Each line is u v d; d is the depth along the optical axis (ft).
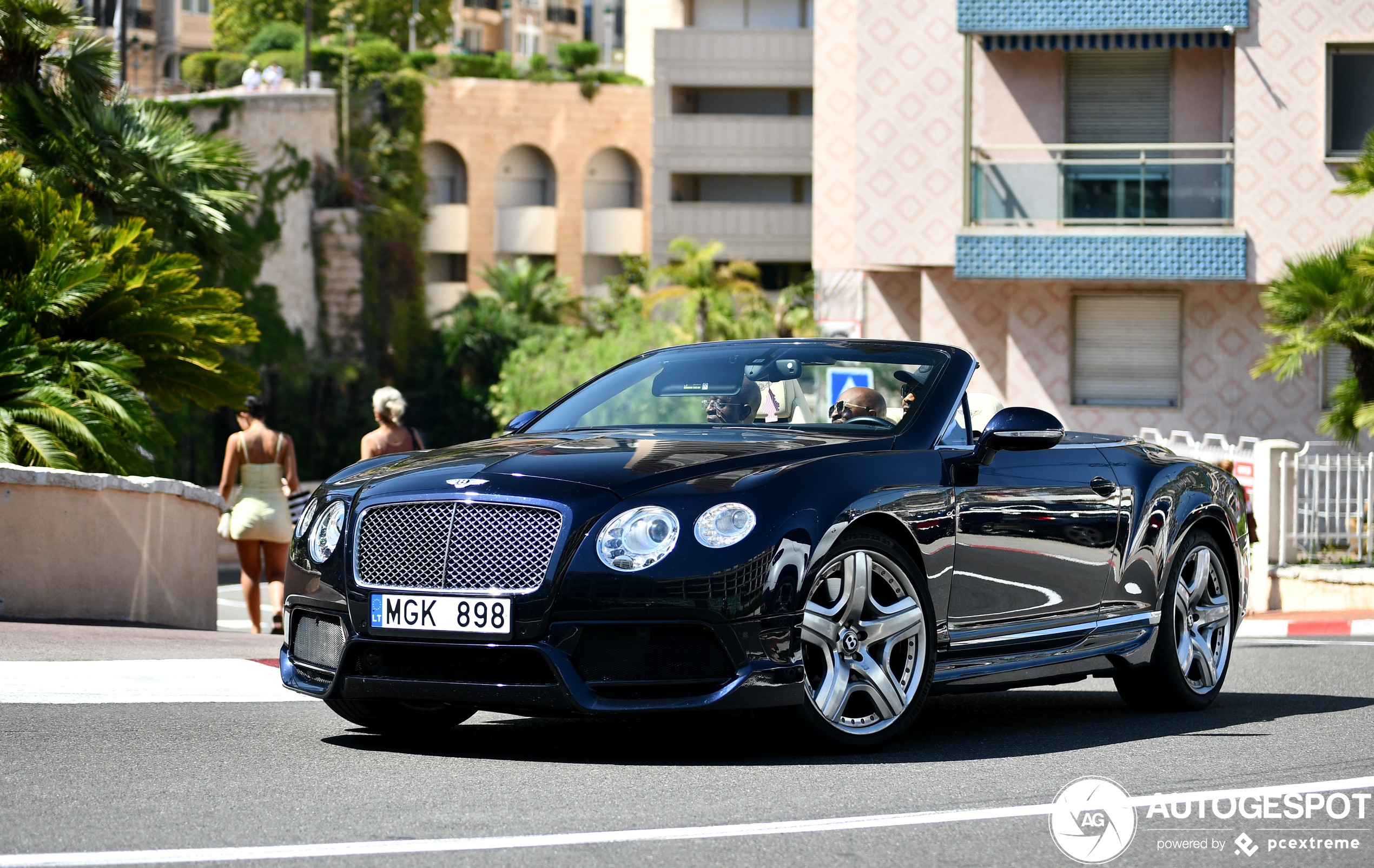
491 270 237.86
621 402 24.27
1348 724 24.38
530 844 15.33
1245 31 78.59
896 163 84.79
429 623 19.30
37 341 41.83
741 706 18.89
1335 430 63.52
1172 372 82.38
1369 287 62.44
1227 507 27.14
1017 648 22.77
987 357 86.48
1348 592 51.49
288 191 203.10
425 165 239.91
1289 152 78.28
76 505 36.83
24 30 60.34
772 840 15.66
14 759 19.47
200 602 43.50
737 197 219.61
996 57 83.15
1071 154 82.07
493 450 21.24
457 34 318.86
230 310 47.96
